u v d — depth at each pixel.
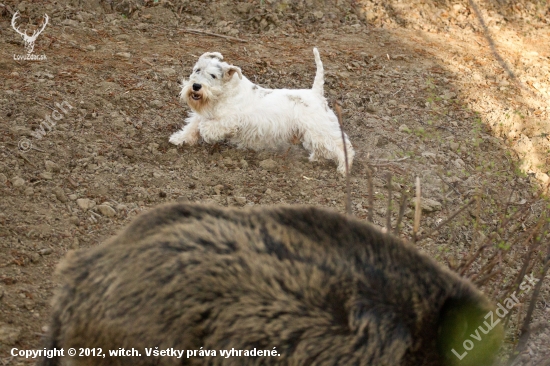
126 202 6.14
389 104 8.57
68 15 9.21
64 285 3.50
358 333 3.14
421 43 10.58
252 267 3.20
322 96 7.42
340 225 3.41
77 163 6.49
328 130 7.18
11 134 6.59
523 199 7.20
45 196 5.94
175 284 3.21
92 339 3.33
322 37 10.22
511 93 9.48
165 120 7.54
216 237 3.27
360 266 3.26
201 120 7.21
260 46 9.55
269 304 3.16
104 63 8.27
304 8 10.81
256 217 3.39
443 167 7.48
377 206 6.64
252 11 10.39
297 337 3.16
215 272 3.20
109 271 3.33
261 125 7.15
